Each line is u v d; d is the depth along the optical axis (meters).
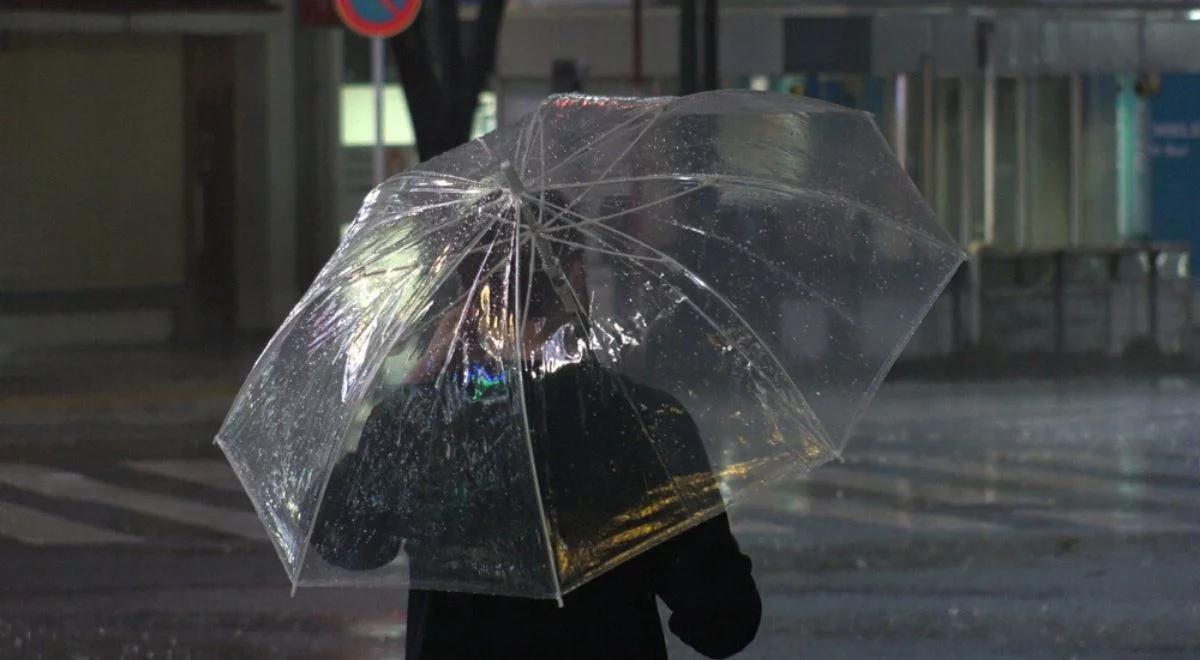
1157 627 25.36
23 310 76.56
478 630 10.34
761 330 10.57
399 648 24.77
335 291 10.65
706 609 10.14
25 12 75.69
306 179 82.56
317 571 9.96
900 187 11.62
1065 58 105.25
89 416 52.56
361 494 9.89
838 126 11.67
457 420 9.78
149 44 79.69
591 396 9.88
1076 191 107.44
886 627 25.44
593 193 10.39
